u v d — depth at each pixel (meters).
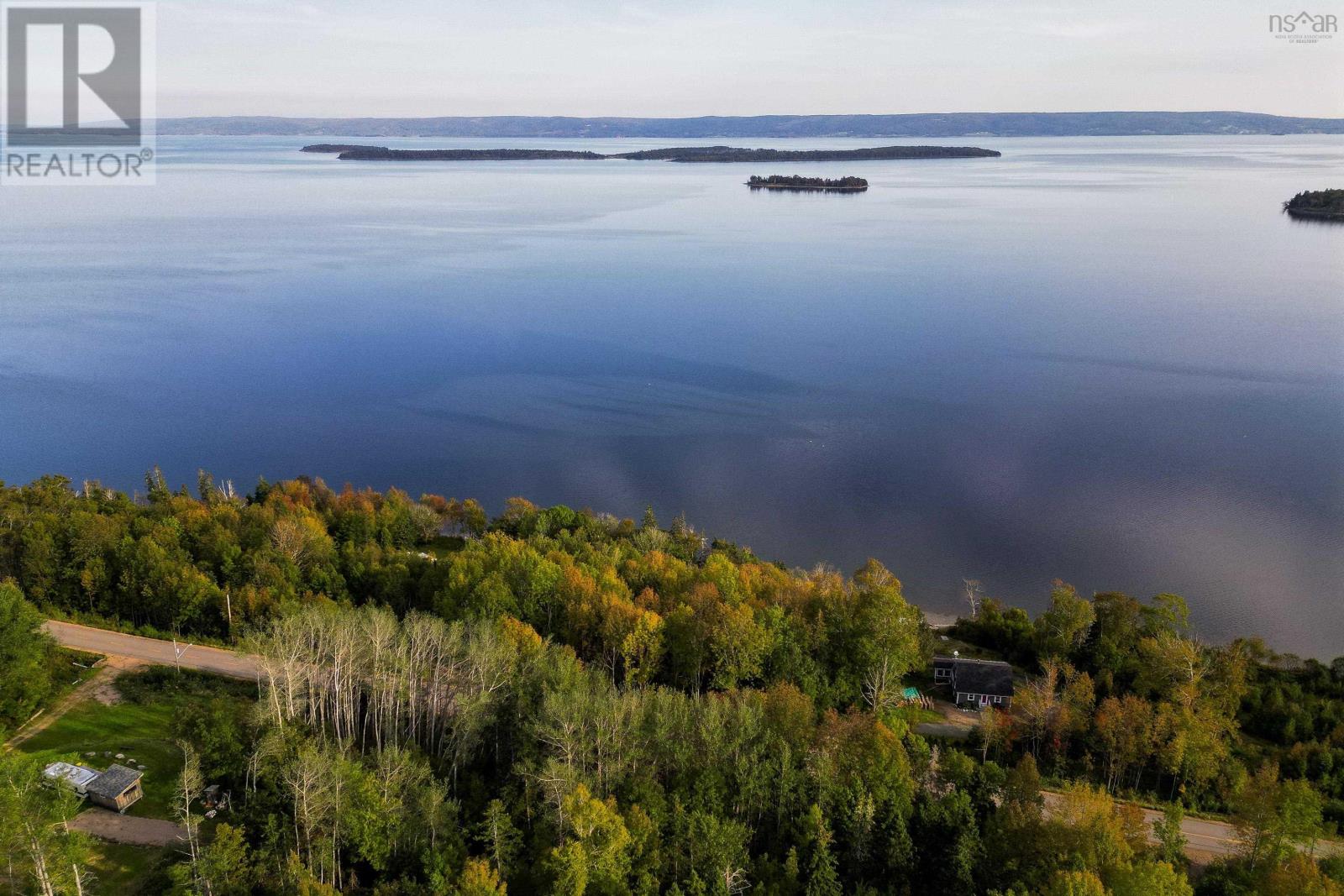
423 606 109.56
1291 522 178.75
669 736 74.94
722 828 64.94
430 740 80.44
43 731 85.31
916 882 66.50
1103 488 195.00
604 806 63.47
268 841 65.81
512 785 72.19
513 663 82.19
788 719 80.88
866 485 197.62
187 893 60.94
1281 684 109.12
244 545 119.94
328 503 148.50
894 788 72.69
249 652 85.19
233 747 76.25
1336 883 65.25
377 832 65.75
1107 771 91.69
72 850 61.78
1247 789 78.12
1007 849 67.31
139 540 114.69
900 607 106.31
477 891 58.72
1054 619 119.19
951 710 104.44
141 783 77.94
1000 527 178.62
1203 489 194.00
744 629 94.56
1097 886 57.62
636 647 94.69
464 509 157.00
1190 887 63.94
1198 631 142.12
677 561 120.00
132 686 93.38
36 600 111.19
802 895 63.69
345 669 81.19
